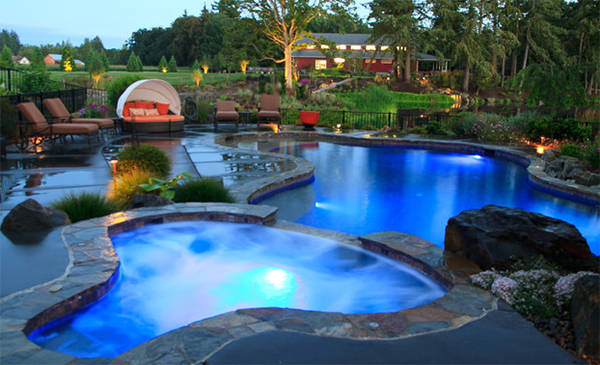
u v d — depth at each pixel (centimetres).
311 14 3906
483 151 1439
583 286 306
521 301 344
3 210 606
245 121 2002
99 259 426
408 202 841
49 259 423
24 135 1091
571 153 1109
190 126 1791
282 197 848
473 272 414
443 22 4884
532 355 271
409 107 4247
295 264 488
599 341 270
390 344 279
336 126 1919
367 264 486
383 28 4759
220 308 389
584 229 693
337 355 263
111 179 812
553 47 4872
